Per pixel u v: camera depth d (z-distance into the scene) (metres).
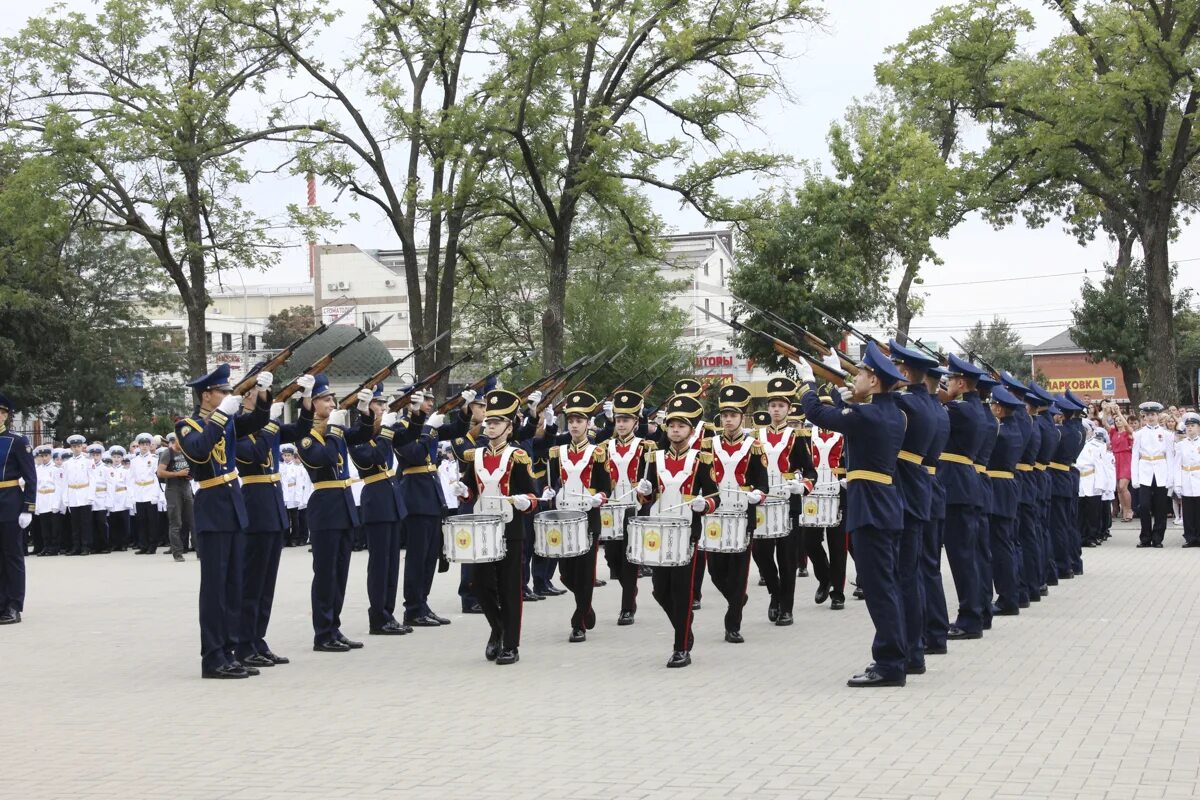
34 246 32.38
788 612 15.47
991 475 15.50
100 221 33.84
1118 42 36.66
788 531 15.08
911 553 11.66
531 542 18.55
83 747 9.58
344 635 15.16
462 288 41.31
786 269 41.72
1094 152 38.28
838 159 40.69
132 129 31.47
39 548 31.25
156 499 30.25
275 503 13.44
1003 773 7.95
